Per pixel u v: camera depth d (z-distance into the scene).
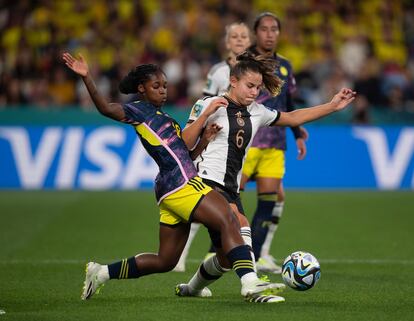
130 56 65.69
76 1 70.62
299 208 48.34
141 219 43.62
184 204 21.34
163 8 69.56
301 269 22.36
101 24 69.06
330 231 40.03
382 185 57.31
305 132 32.00
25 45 67.69
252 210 47.06
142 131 21.80
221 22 68.62
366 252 34.03
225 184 22.89
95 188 56.34
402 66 71.81
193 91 62.84
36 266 30.17
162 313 21.09
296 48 69.19
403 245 35.88
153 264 22.36
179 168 21.56
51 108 56.56
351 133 57.38
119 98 62.78
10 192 55.12
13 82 62.53
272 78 22.94
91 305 22.36
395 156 57.44
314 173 57.16
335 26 71.50
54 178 56.38
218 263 22.59
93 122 56.62
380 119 59.00
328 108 23.72
